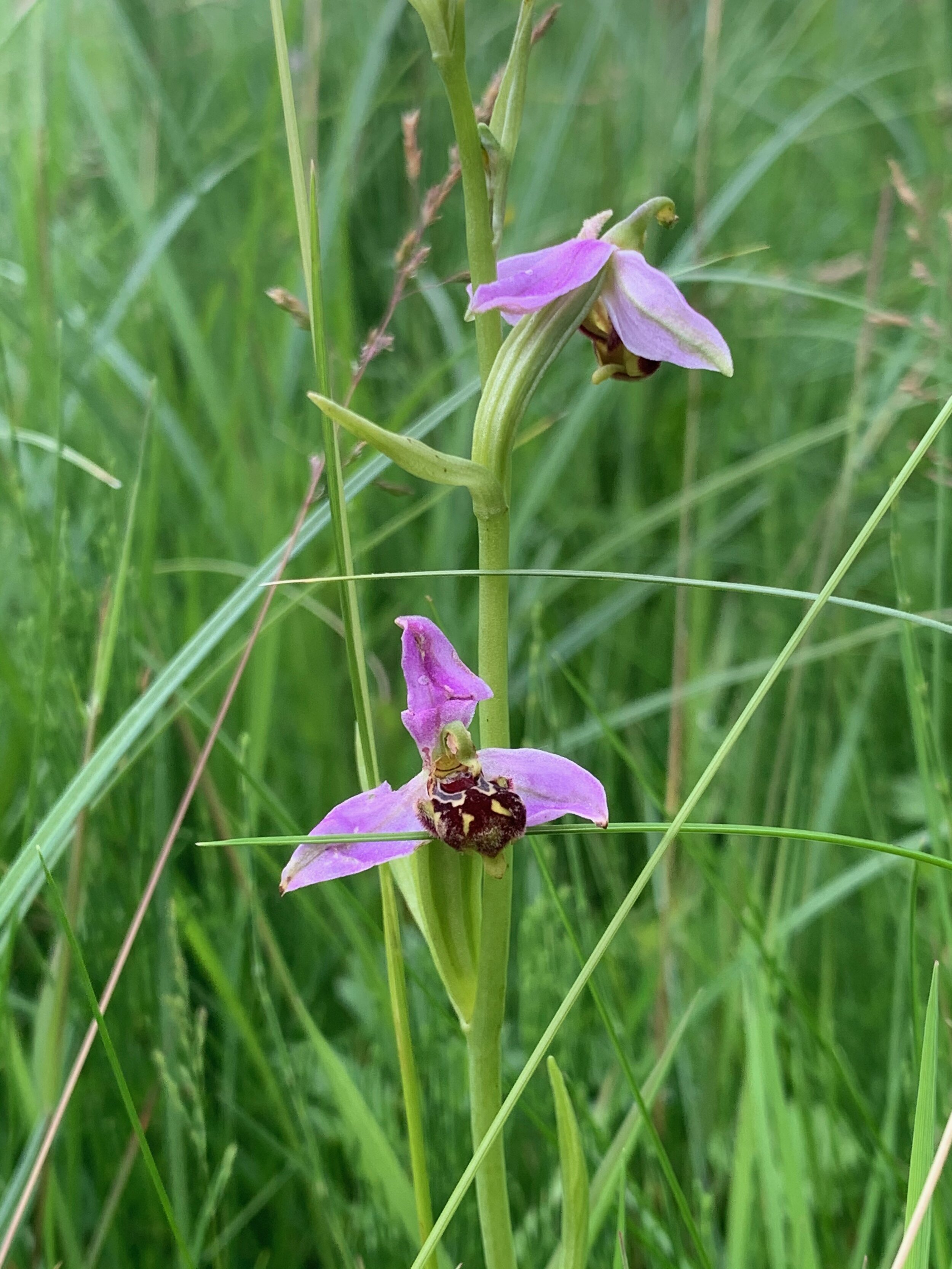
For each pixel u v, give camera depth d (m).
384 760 0.22
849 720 0.21
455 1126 0.16
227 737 0.20
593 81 0.34
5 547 0.21
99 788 0.16
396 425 0.20
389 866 0.13
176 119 0.27
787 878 0.20
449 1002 0.17
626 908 0.11
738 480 0.24
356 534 0.22
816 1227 0.16
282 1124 0.16
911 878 0.14
